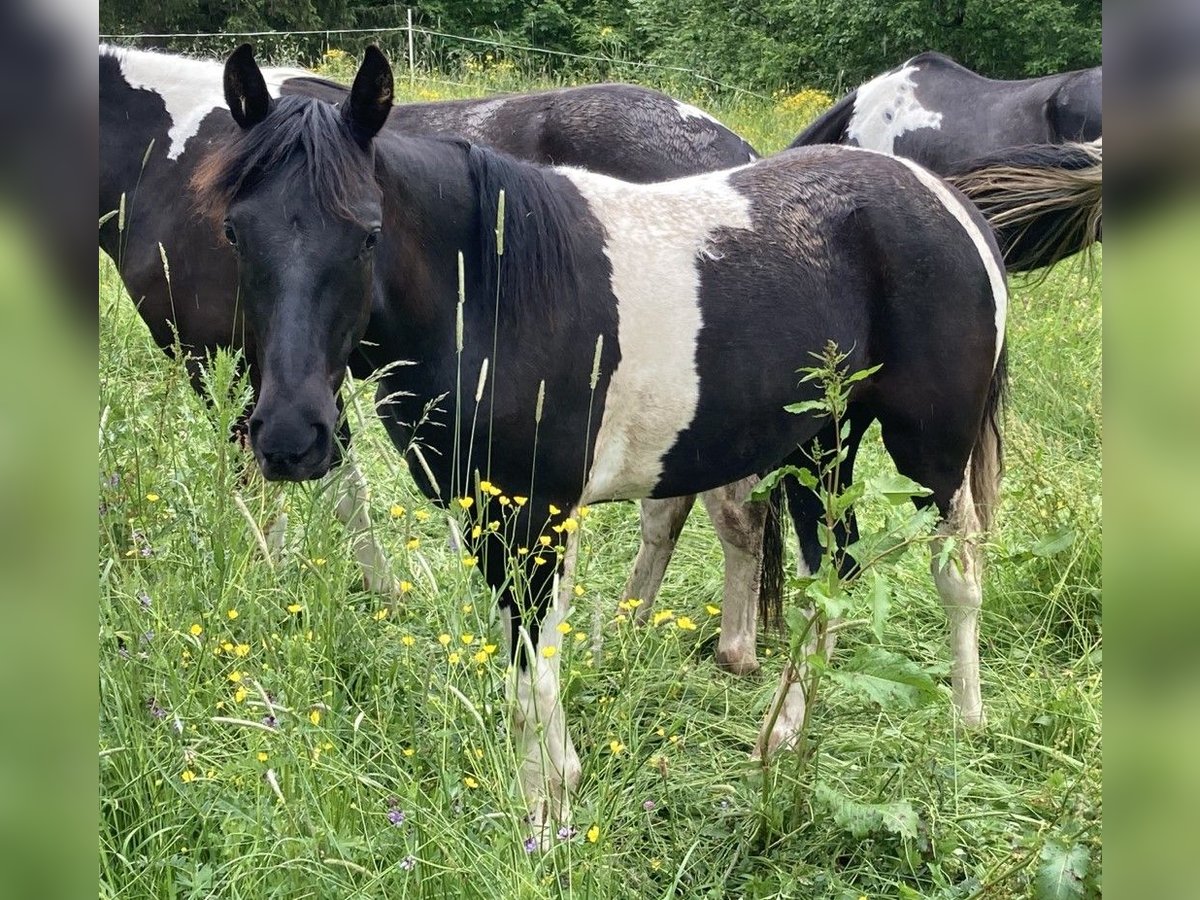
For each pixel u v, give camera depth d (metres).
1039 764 2.94
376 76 2.31
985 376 3.08
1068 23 14.34
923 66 6.58
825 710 3.18
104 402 2.86
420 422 2.49
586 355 2.63
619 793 2.55
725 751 3.00
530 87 11.04
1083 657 3.32
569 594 2.73
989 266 3.06
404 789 2.21
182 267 3.46
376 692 2.42
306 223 2.19
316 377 2.21
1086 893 2.09
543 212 2.61
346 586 2.85
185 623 2.48
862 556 2.46
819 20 15.95
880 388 3.06
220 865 2.02
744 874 2.48
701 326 2.74
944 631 3.73
